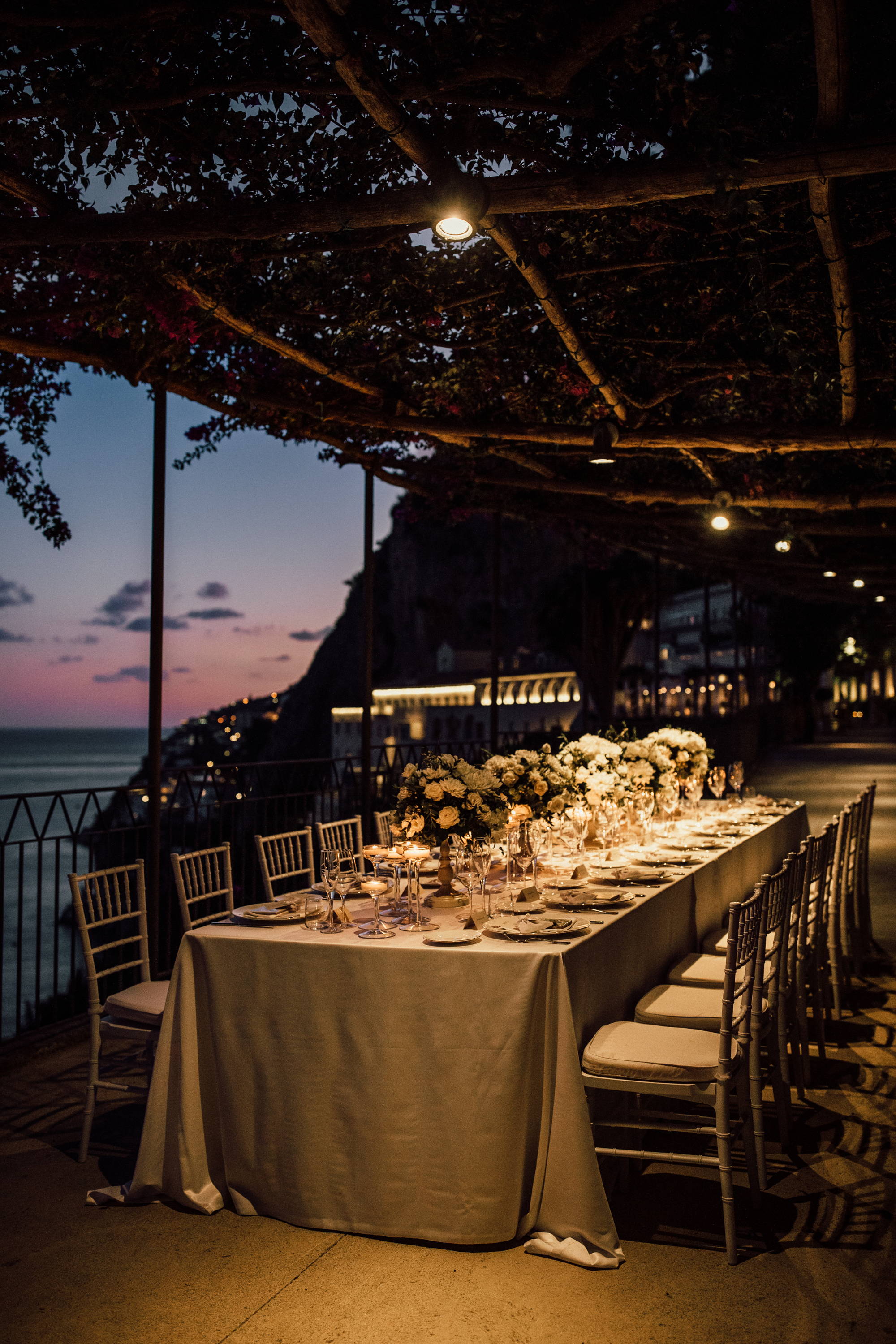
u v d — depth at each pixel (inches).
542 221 160.6
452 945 123.6
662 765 232.2
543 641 1170.0
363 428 261.6
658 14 111.5
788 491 267.0
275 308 177.0
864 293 170.2
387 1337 103.1
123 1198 133.4
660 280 176.9
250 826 256.1
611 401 213.0
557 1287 112.3
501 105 120.7
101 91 118.8
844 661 1600.6
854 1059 187.9
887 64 118.3
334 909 137.0
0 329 180.9
